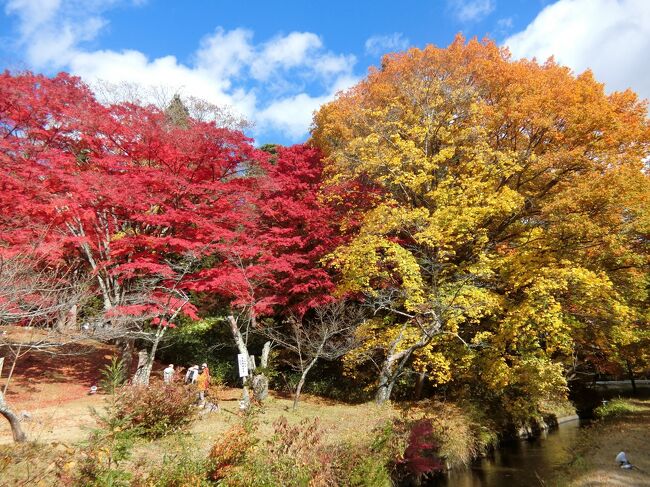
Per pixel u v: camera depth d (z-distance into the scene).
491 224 15.88
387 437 8.76
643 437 11.41
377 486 7.34
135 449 8.03
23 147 13.05
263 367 15.38
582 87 14.39
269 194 16.62
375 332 15.88
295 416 12.70
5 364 14.70
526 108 13.97
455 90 15.88
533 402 15.81
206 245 13.48
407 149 14.99
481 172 14.43
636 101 14.96
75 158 14.09
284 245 15.50
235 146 14.98
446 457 11.09
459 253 16.02
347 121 18.28
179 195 14.40
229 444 6.70
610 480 8.32
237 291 13.97
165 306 12.71
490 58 16.52
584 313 13.11
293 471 6.56
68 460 5.84
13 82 12.90
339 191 16.36
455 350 14.30
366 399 15.91
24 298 9.09
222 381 17.62
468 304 12.68
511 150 14.90
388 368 14.32
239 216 14.70
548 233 13.16
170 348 20.16
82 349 16.77
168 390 10.22
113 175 13.46
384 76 18.45
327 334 14.56
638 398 22.09
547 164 13.41
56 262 12.09
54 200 11.70
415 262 13.91
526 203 15.55
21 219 11.69
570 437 14.70
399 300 15.23
